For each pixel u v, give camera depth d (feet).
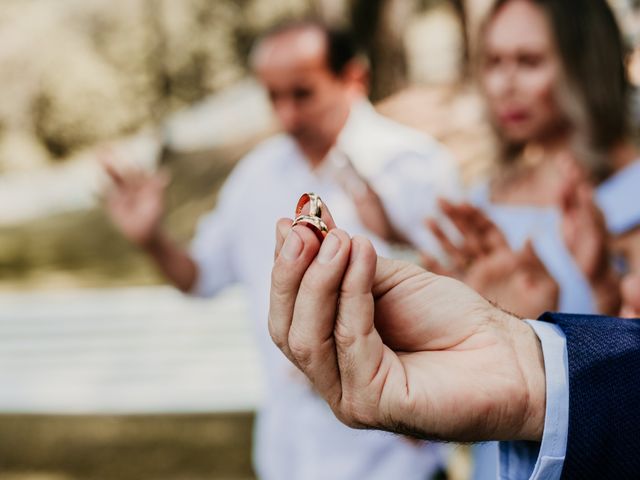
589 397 2.47
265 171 8.38
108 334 15.38
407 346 2.69
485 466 5.32
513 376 2.54
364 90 8.21
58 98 17.95
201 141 17.10
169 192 16.66
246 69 17.35
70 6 18.19
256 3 17.21
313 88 7.75
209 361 14.74
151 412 14.11
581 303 5.49
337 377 2.57
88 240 17.01
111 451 13.56
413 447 7.03
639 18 7.36
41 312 15.99
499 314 2.73
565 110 6.11
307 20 8.20
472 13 12.94
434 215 7.34
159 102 17.71
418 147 7.93
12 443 14.15
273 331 2.61
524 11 6.22
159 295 16.07
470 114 12.20
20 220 17.48
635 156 6.02
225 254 8.61
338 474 7.27
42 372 15.08
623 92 6.14
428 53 13.73
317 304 2.47
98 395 14.57
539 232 5.91
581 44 6.08
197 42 17.53
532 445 2.66
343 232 2.49
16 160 17.98
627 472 2.43
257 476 12.71
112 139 17.60
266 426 8.01
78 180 17.60
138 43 17.84
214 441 13.56
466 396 2.49
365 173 7.72
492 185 6.66
